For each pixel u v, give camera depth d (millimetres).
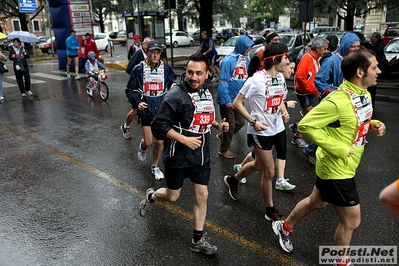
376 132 2680
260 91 3475
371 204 4082
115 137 6980
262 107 3527
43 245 3498
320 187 2732
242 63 5098
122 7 28891
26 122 8281
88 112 9109
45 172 5348
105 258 3268
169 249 3361
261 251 3283
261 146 3539
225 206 4145
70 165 5602
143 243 3471
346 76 2525
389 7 19297
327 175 2639
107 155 6000
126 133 6750
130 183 4883
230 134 5504
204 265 3115
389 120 7613
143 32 18516
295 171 5109
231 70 5082
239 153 5953
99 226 3803
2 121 8438
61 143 6707
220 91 5133
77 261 3242
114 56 24844
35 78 15023
